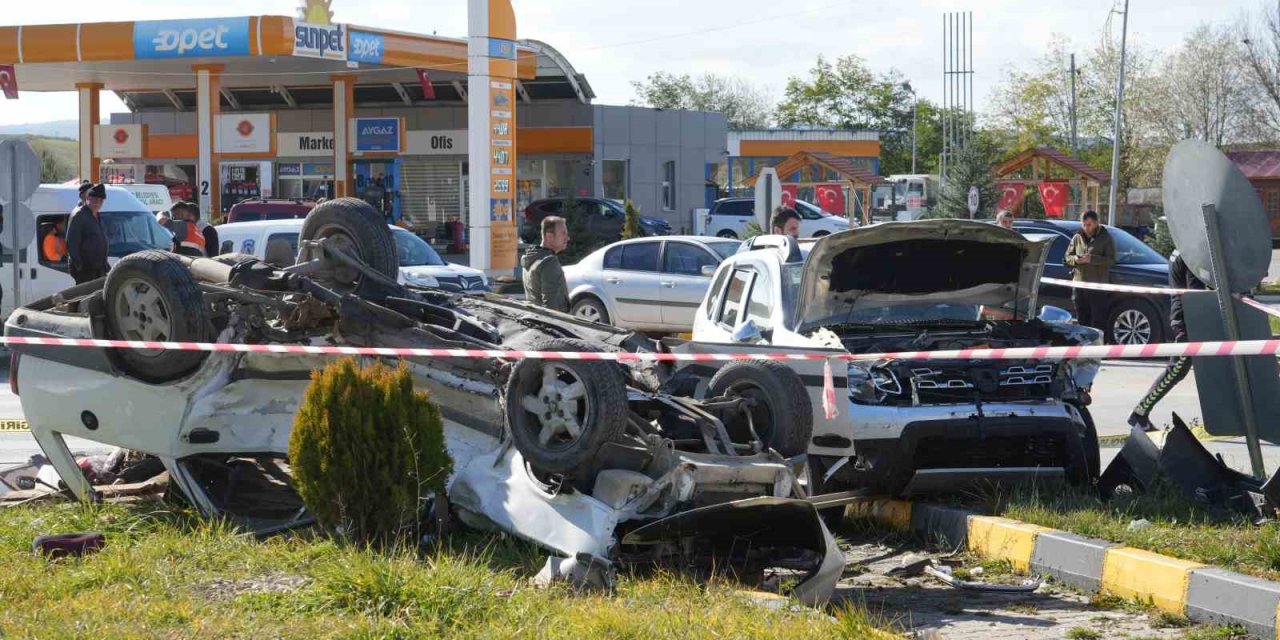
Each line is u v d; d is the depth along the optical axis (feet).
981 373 26.12
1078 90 223.10
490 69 87.97
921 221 26.58
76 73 129.80
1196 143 24.35
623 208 131.85
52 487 27.22
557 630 16.33
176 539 21.47
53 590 18.13
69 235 49.44
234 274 24.53
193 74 132.16
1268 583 18.65
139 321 24.04
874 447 25.59
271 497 25.18
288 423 23.61
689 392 26.07
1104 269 58.80
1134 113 213.66
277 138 123.24
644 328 63.31
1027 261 28.14
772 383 23.45
